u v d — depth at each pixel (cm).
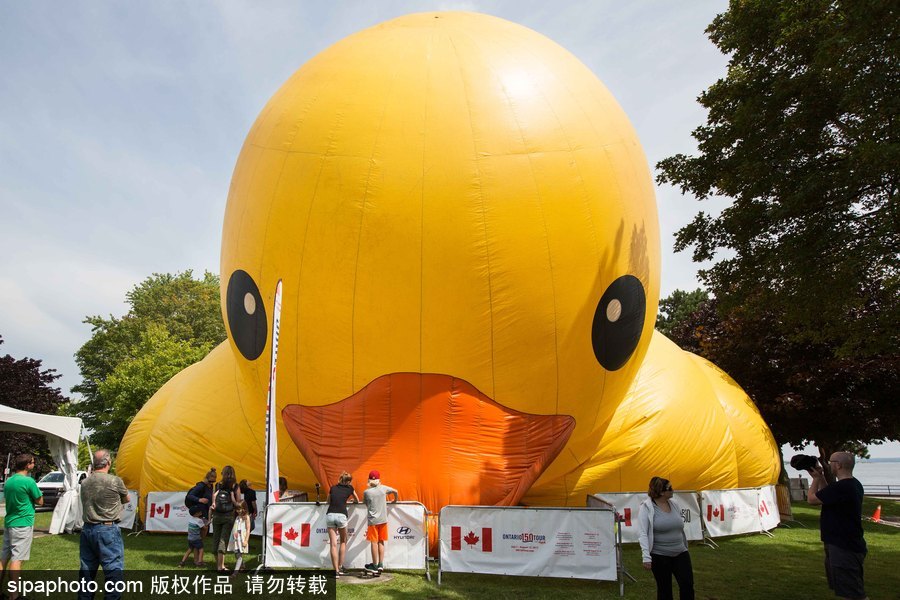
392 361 755
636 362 880
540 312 746
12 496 633
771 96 991
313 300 755
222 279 914
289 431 819
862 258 845
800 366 1534
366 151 743
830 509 497
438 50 810
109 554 530
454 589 638
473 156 732
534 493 957
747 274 1052
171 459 1091
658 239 902
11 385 2325
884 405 1544
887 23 788
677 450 1040
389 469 761
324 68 836
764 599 630
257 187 812
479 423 768
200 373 1198
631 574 733
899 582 715
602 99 862
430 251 723
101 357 4009
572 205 754
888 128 840
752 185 990
